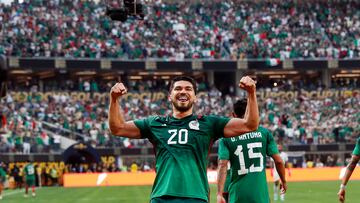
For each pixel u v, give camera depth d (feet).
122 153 427.74
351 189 282.56
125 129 60.64
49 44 478.18
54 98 470.39
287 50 524.11
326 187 305.53
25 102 456.86
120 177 378.94
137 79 539.29
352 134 467.93
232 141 86.94
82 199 245.45
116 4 504.02
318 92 517.55
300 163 452.76
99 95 485.56
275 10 561.84
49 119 445.37
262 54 517.96
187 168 58.54
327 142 460.55
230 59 509.35
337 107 504.84
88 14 512.63
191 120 60.29
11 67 456.45
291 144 453.99
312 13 562.25
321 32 547.08
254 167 86.84
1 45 460.14
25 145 396.78
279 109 497.05
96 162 415.03
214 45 522.88
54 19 496.64
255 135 87.30
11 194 291.17
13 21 479.00
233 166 87.40
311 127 474.49
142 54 499.92
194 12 549.13
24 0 496.64
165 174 58.85
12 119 420.36
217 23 543.80
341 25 554.87
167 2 550.77
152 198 59.06
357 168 385.09
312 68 517.14
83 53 483.92
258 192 86.28
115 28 510.58
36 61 465.06
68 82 494.18
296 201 220.02
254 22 547.08
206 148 59.88
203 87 520.42
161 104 496.23
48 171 393.29
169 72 532.73
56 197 261.44
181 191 57.88
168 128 60.13
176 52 510.58
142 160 439.63
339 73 553.23
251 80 57.47
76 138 430.61
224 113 498.69
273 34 538.06
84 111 464.65
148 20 524.93
